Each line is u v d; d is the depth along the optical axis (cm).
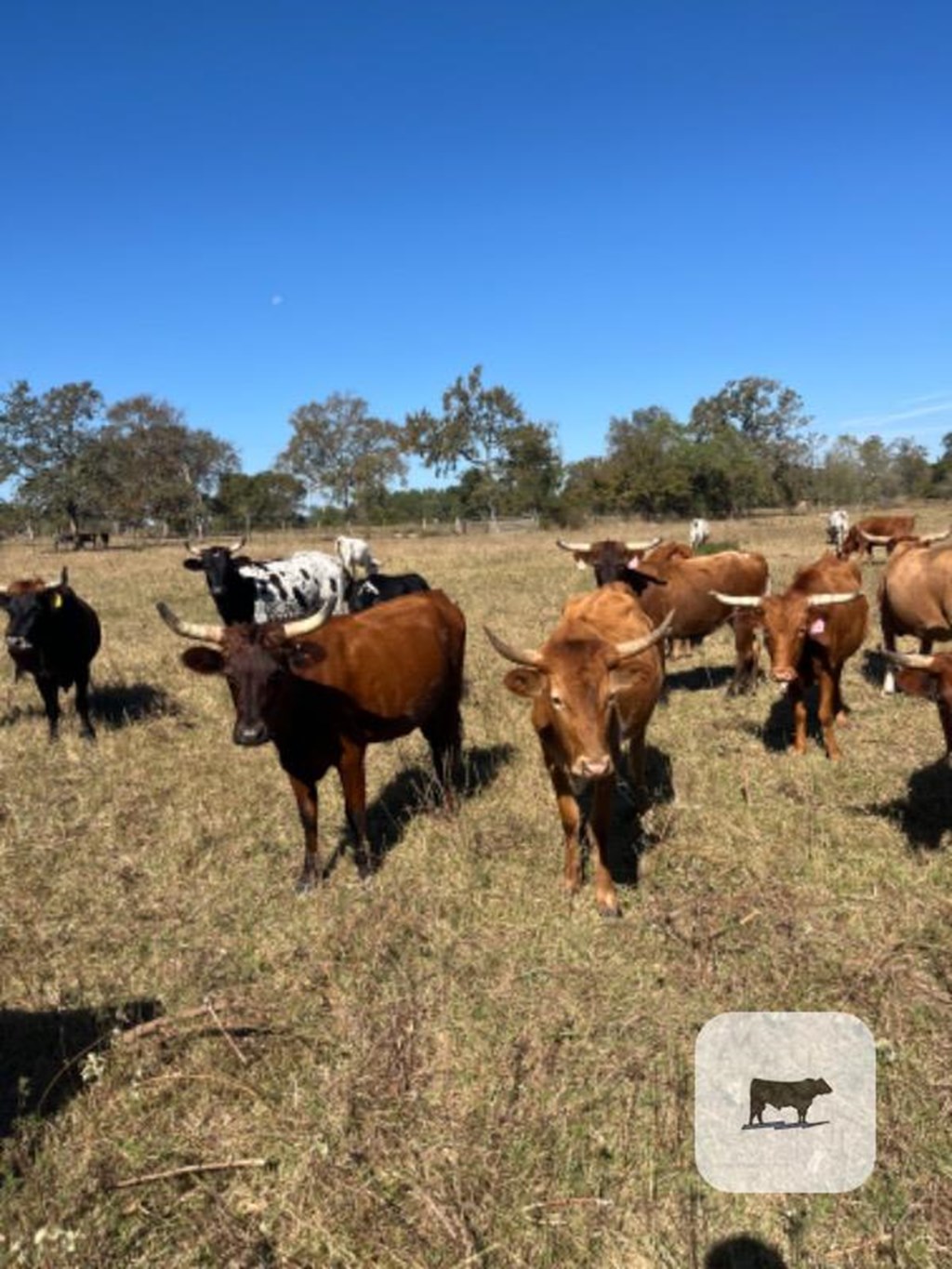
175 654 1250
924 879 555
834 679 793
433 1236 321
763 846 604
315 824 591
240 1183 352
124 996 474
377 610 675
